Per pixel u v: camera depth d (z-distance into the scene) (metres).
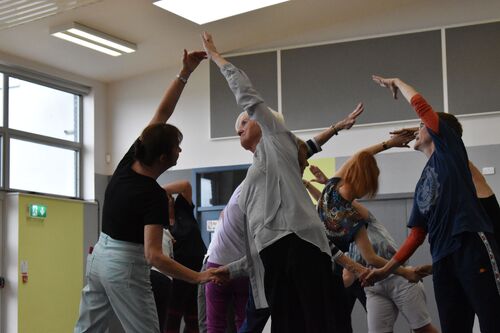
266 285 2.56
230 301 3.50
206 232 8.58
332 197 3.42
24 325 7.79
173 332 4.60
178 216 4.63
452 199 2.70
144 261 2.85
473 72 7.37
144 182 2.83
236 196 3.31
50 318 8.14
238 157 8.48
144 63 8.83
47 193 8.68
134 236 2.82
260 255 2.56
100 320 2.96
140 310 2.81
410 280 3.43
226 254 3.28
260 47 8.44
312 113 8.06
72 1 6.64
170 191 4.57
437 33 7.56
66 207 8.56
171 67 9.03
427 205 2.80
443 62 7.50
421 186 2.87
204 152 8.69
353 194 3.42
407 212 7.53
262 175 2.64
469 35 7.43
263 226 2.56
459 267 2.65
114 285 2.81
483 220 2.67
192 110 8.83
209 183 8.64
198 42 8.26
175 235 4.56
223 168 8.54
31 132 8.50
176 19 7.52
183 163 8.80
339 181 3.46
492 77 7.29
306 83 8.14
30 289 7.91
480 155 7.26
